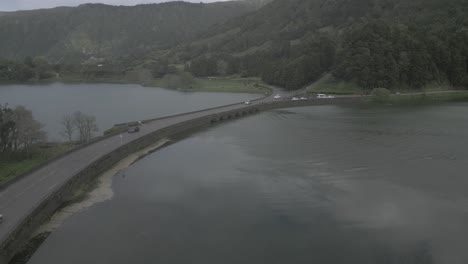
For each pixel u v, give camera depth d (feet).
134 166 258.98
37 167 220.84
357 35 634.02
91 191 211.61
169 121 378.12
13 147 297.94
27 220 157.58
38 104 563.89
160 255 150.20
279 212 185.98
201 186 220.23
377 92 541.34
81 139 323.78
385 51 609.42
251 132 360.69
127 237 163.22
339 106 513.86
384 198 199.82
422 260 147.23
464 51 640.99
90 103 585.22
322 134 340.59
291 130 361.92
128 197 204.23
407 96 566.36
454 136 320.70
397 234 165.07
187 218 180.24
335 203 194.90
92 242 158.81
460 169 239.91
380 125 373.61
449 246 155.94
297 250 153.99
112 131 335.47
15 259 146.82
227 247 155.94
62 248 154.20
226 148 302.66
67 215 182.09
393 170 240.12
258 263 145.48
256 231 168.25
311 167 248.73
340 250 153.79
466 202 193.88
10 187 192.13
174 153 291.38
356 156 270.26
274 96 587.27
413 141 307.78
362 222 175.22
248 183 223.51
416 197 200.34
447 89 615.57
